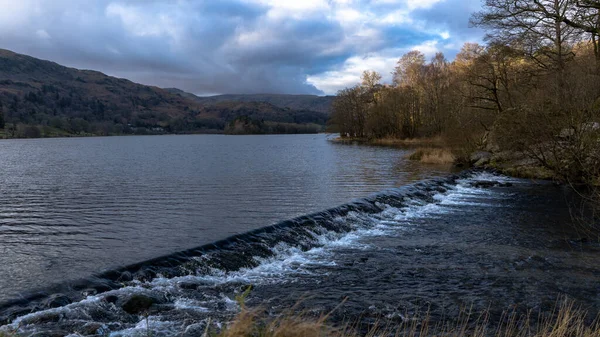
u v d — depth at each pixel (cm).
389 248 1306
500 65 3950
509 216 1780
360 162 4312
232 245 1220
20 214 1788
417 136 8819
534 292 942
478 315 824
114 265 1047
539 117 2633
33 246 1265
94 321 740
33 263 1088
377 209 1836
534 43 3347
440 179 2714
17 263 1088
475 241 1388
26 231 1472
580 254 1227
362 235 1477
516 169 3112
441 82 7938
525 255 1223
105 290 911
